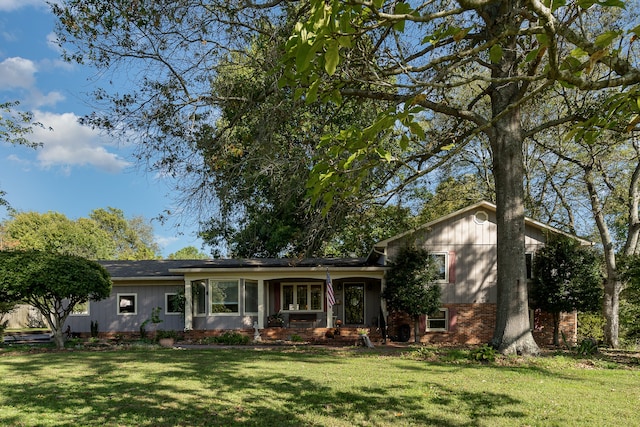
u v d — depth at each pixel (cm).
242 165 1297
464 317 2000
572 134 346
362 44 645
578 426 623
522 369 1095
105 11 1157
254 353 1446
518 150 1339
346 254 2894
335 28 245
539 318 1967
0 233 4850
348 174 343
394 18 287
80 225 5197
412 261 1914
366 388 855
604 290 1998
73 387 876
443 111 1199
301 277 2139
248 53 1198
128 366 1139
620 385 911
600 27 1484
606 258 2003
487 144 2345
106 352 1488
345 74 694
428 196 2694
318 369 1083
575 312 1952
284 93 1158
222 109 1334
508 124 1337
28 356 1389
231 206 1491
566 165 2252
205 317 2167
